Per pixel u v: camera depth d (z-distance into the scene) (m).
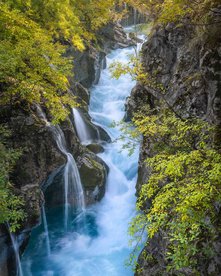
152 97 8.29
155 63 8.12
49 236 8.56
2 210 5.05
